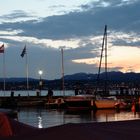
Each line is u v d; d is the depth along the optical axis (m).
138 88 107.19
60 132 4.54
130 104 66.94
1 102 72.06
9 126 6.06
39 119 51.38
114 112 62.72
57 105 69.56
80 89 103.00
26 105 73.19
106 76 78.62
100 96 73.00
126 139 4.38
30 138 4.55
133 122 5.07
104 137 4.41
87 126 4.80
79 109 64.25
